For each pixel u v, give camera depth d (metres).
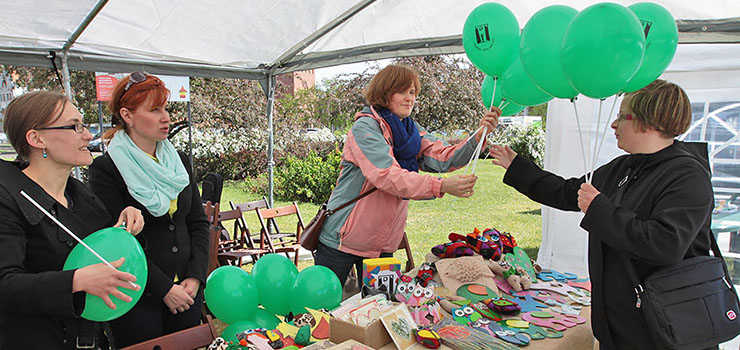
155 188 1.86
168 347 1.69
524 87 1.98
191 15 3.56
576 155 3.87
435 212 8.74
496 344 1.55
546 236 4.18
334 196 2.40
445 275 2.09
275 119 11.67
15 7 3.00
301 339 1.59
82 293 1.32
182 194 2.01
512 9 3.49
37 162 1.41
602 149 3.82
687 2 2.82
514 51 1.99
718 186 3.44
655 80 1.62
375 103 2.30
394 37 4.15
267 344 1.58
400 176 2.04
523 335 1.64
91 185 1.83
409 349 1.50
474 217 8.20
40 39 3.56
